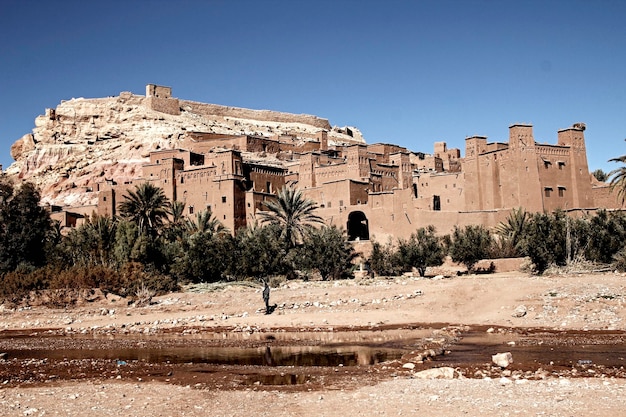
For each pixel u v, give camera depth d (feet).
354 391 59.41
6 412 54.39
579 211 213.25
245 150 326.03
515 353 76.95
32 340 114.73
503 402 52.29
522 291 121.19
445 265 192.13
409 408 51.80
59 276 161.99
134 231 187.01
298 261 180.96
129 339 109.50
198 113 484.74
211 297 151.84
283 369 73.05
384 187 269.64
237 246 185.78
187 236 198.70
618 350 76.23
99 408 55.36
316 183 276.82
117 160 386.52
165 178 281.13
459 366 70.18
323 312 126.31
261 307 134.92
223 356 85.30
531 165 233.14
